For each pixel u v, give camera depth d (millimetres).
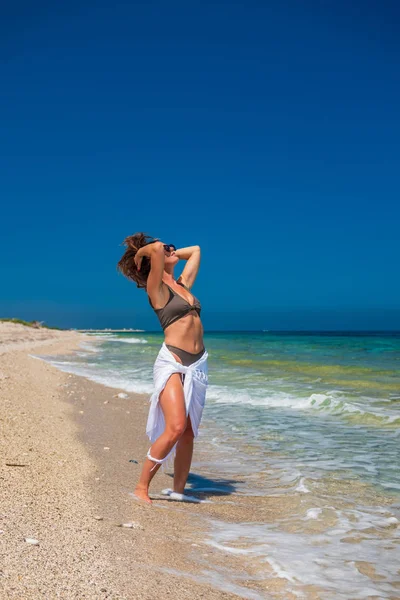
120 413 8461
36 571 2443
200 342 4461
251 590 2631
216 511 4008
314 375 13555
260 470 5289
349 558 3119
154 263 4277
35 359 16781
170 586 2502
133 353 24641
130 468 5051
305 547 3271
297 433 7031
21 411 7211
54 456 5027
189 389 4266
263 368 15609
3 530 2930
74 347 29531
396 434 6922
